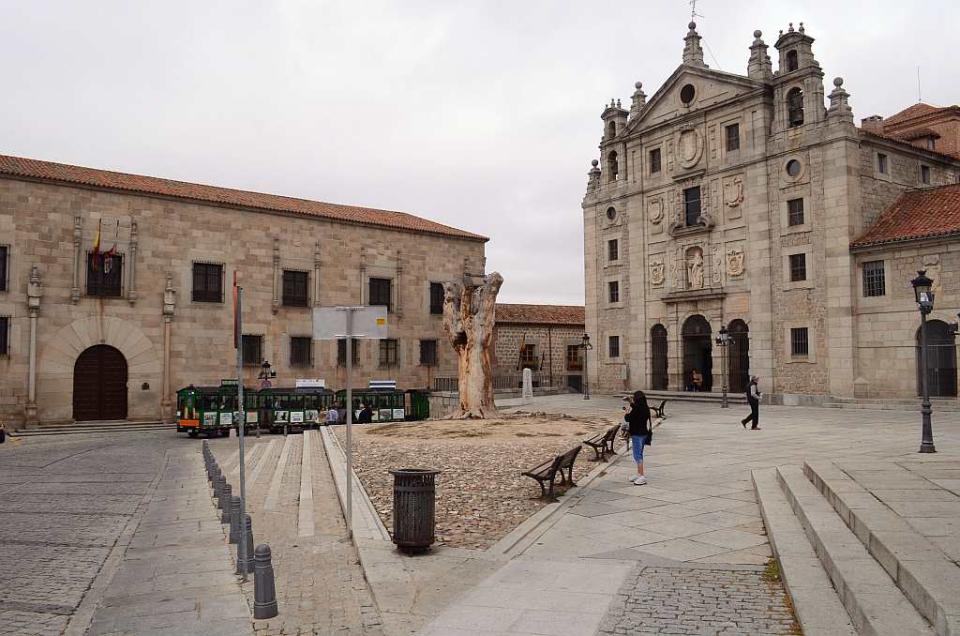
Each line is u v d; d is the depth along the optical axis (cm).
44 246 3956
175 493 1711
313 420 3912
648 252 4859
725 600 749
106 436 3728
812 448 1942
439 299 5438
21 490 1805
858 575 683
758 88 4138
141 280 4228
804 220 3903
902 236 3484
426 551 973
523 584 823
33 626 753
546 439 2272
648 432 1465
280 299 4694
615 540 1011
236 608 798
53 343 3962
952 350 3353
